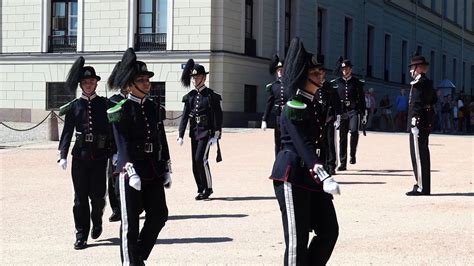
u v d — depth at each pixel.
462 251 7.53
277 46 36.47
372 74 49.50
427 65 11.64
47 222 9.43
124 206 6.30
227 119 32.19
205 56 31.77
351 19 45.44
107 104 8.25
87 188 8.06
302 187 5.46
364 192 11.95
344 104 15.89
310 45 39.62
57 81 34.62
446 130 41.41
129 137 6.48
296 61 5.58
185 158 17.69
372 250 7.60
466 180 13.62
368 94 40.16
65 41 34.75
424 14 61.06
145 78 6.60
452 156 19.30
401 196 11.48
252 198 11.33
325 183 5.30
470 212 9.93
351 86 15.98
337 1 42.84
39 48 35.03
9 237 8.48
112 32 33.44
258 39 35.12
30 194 11.88
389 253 7.46
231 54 32.22
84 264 7.18
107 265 7.14
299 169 5.49
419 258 7.23
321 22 41.59
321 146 5.72
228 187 12.61
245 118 33.41
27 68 35.19
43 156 18.48
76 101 8.18
